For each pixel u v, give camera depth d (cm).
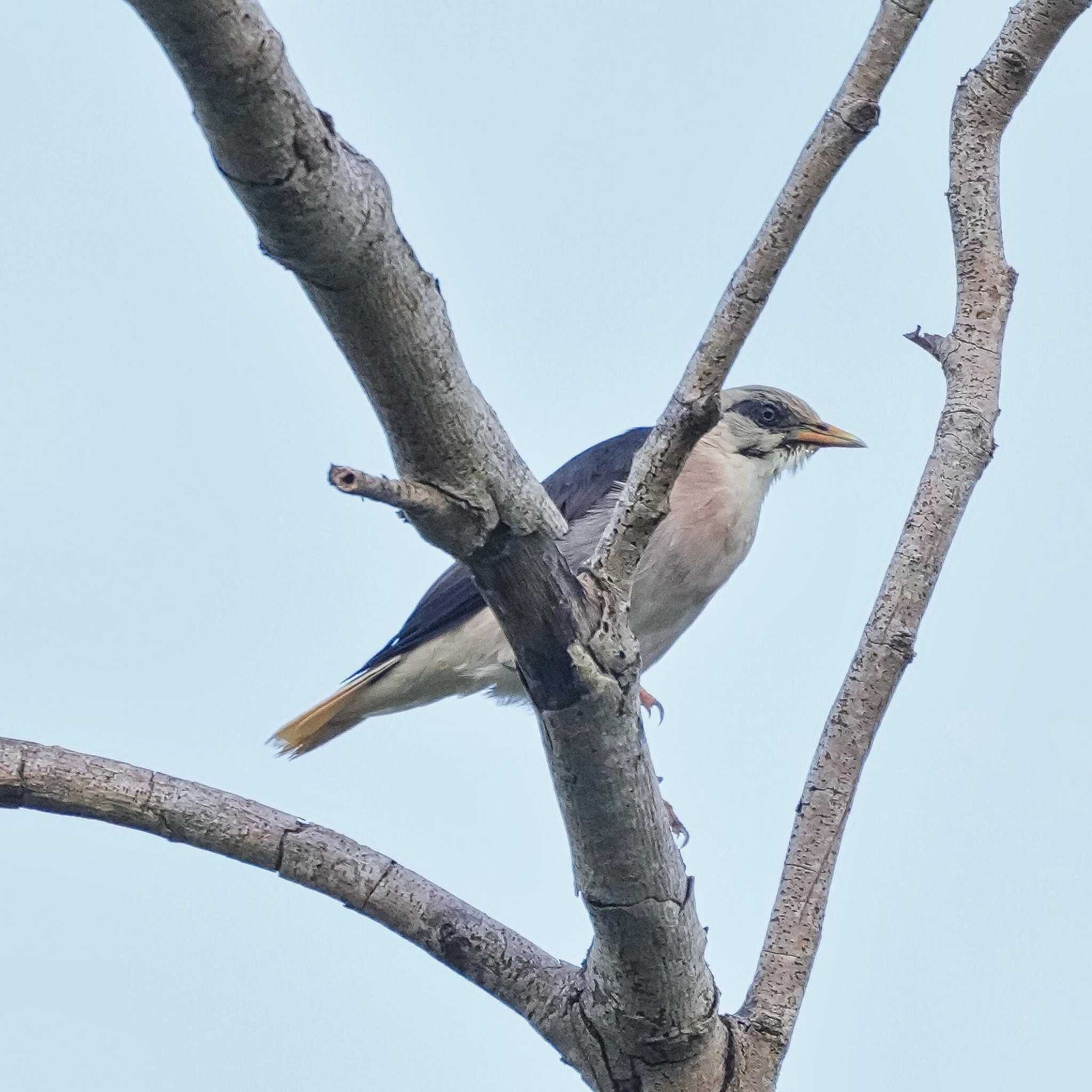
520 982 795
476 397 634
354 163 565
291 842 803
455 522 651
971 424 883
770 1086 789
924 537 862
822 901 818
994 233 920
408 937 807
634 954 746
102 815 790
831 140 675
